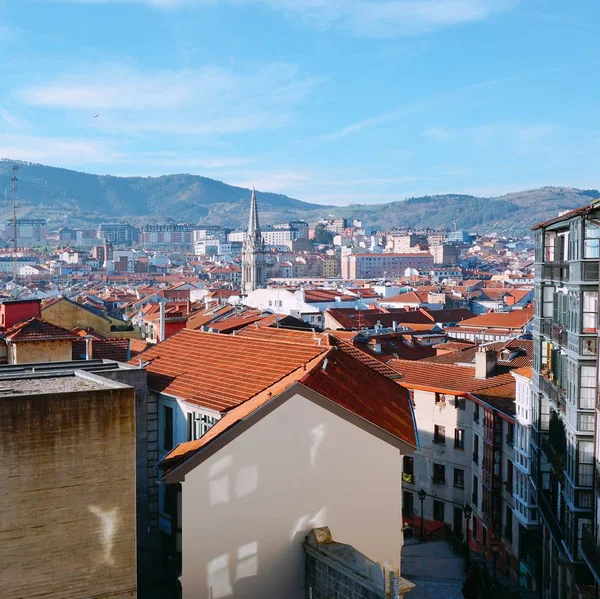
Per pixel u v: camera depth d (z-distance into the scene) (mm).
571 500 39531
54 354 41094
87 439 22641
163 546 32625
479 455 60656
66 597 22500
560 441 43500
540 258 48062
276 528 28266
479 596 44438
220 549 27328
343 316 147000
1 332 48656
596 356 38188
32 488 22031
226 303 178000
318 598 27922
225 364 35219
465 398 62938
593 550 35500
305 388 28688
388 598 24656
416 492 67062
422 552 55375
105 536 22953
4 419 21641
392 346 99438
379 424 30719
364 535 29953
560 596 43000
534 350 49656
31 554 22094
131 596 23297
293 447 28562
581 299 38781
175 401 32969
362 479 29984
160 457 33656
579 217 39281
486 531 58219
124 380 32688
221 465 27297
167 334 64750
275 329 49375
